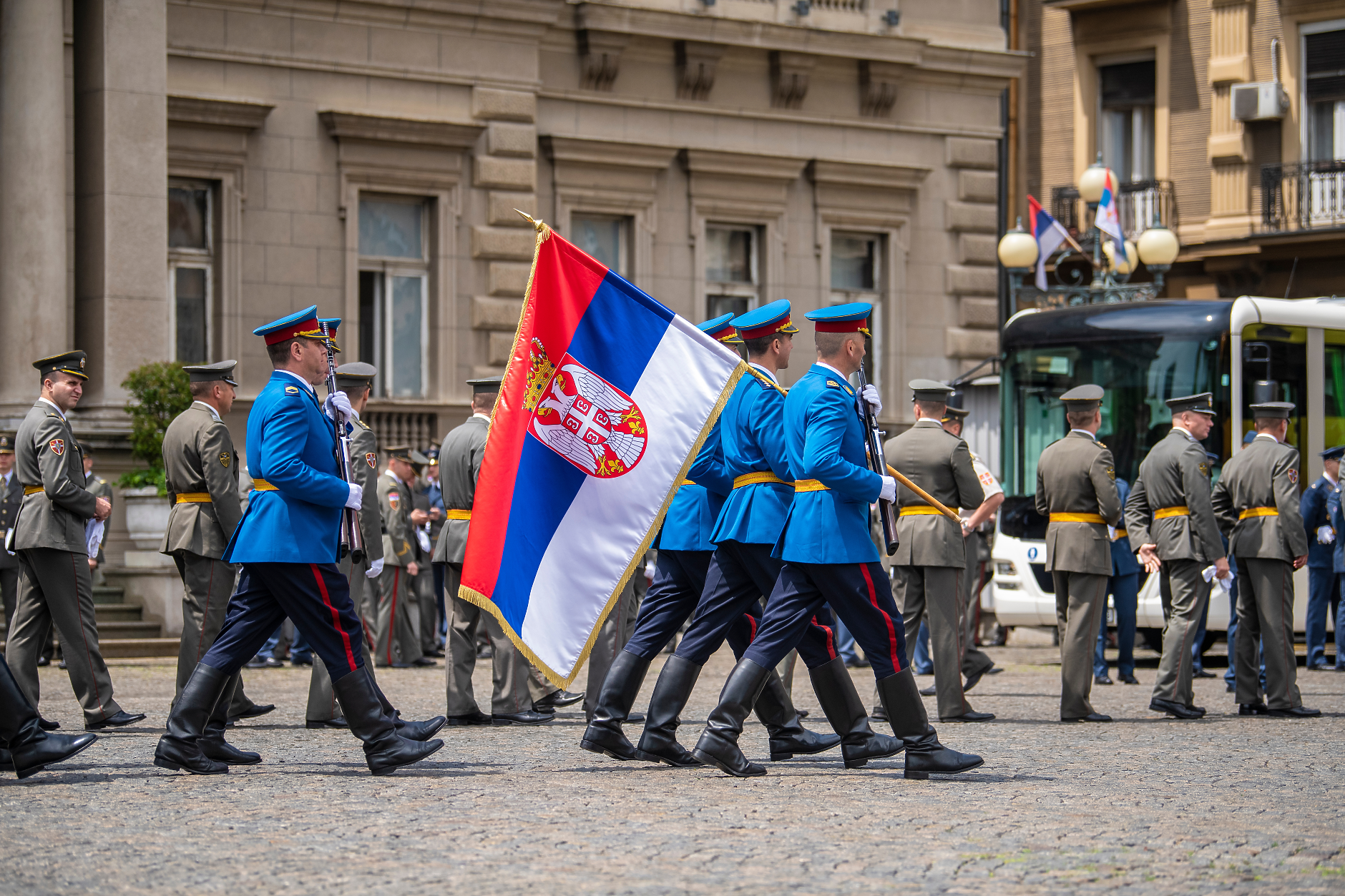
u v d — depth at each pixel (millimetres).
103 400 17969
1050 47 29984
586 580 8453
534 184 21359
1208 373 16688
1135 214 28906
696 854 6301
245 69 19547
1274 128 27734
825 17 23516
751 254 23453
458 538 10828
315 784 8055
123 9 18156
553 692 11320
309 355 8422
